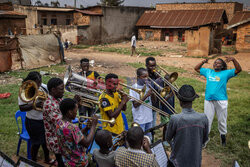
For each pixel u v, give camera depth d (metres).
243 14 23.17
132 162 2.48
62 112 2.87
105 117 3.66
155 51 22.62
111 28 31.05
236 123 5.95
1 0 28.41
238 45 21.48
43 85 3.83
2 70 11.64
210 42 19.70
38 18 30.09
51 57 14.15
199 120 2.87
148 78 4.38
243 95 8.48
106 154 2.87
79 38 27.48
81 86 3.64
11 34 21.09
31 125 3.67
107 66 14.52
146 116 4.22
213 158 4.53
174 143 3.00
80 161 3.01
